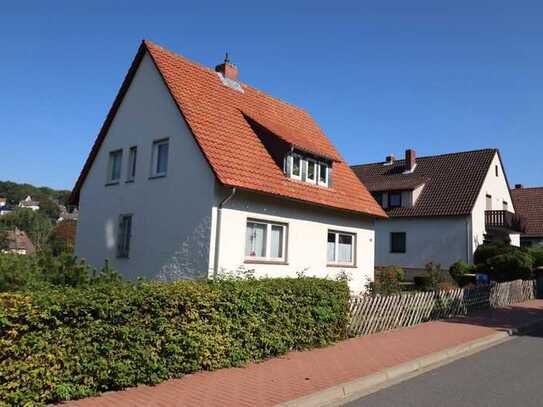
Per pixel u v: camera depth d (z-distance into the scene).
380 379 8.10
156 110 16.50
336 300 10.78
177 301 7.38
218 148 14.89
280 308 9.26
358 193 20.27
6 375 5.49
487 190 33.47
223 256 14.23
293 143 16.33
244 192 14.95
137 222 16.42
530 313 17.58
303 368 8.34
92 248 18.06
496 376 8.50
